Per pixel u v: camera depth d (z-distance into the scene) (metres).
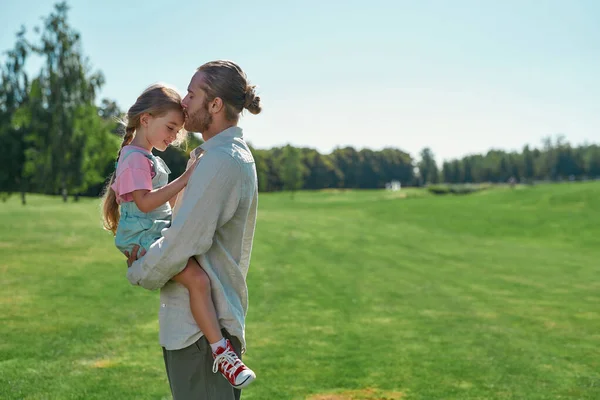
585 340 9.03
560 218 37.75
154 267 2.39
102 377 6.01
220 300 2.49
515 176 137.62
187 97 2.61
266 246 22.55
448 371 6.93
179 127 2.64
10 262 14.75
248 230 2.68
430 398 5.86
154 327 8.54
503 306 12.17
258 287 13.34
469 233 33.31
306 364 7.03
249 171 2.55
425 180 151.75
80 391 5.51
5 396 5.25
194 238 2.38
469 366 7.20
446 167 146.00
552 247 27.27
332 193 89.19
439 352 7.91
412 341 8.55
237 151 2.53
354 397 5.84
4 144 50.25
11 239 19.39
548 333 9.52
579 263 20.95
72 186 49.97
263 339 8.36
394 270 17.78
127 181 2.53
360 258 20.50
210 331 2.44
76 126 48.53
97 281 12.57
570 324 10.34
